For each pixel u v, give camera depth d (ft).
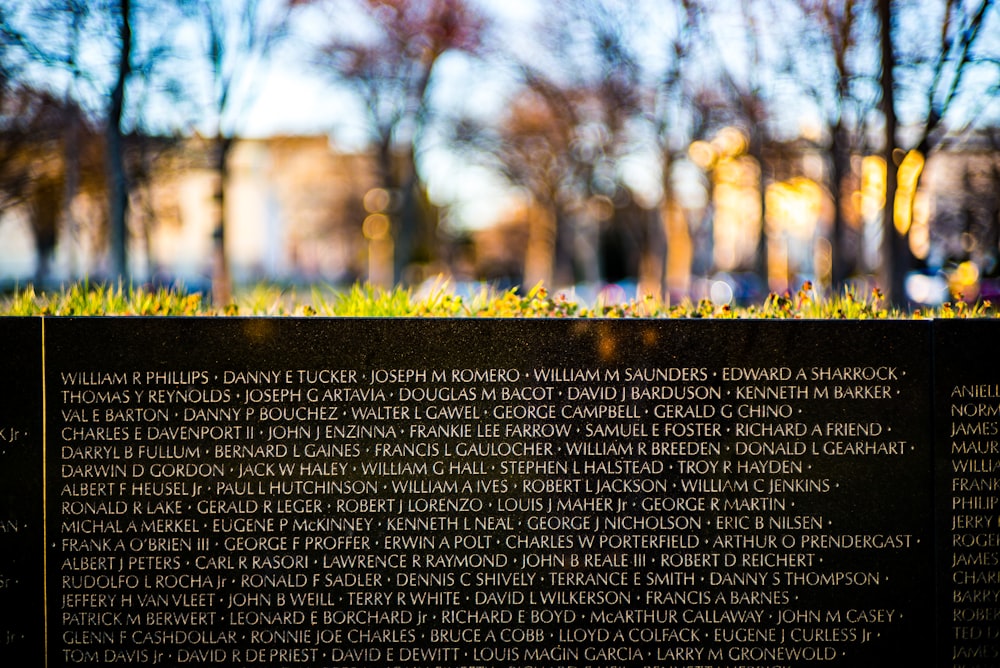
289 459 15.08
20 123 52.85
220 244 52.31
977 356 15.07
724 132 59.47
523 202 140.15
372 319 15.11
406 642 15.19
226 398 15.03
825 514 15.19
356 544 15.12
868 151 40.19
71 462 14.90
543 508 15.20
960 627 15.12
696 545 15.23
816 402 15.17
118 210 45.29
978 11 29.07
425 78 78.54
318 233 166.81
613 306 18.47
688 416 15.21
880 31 32.68
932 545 15.14
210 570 15.05
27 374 14.85
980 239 55.31
